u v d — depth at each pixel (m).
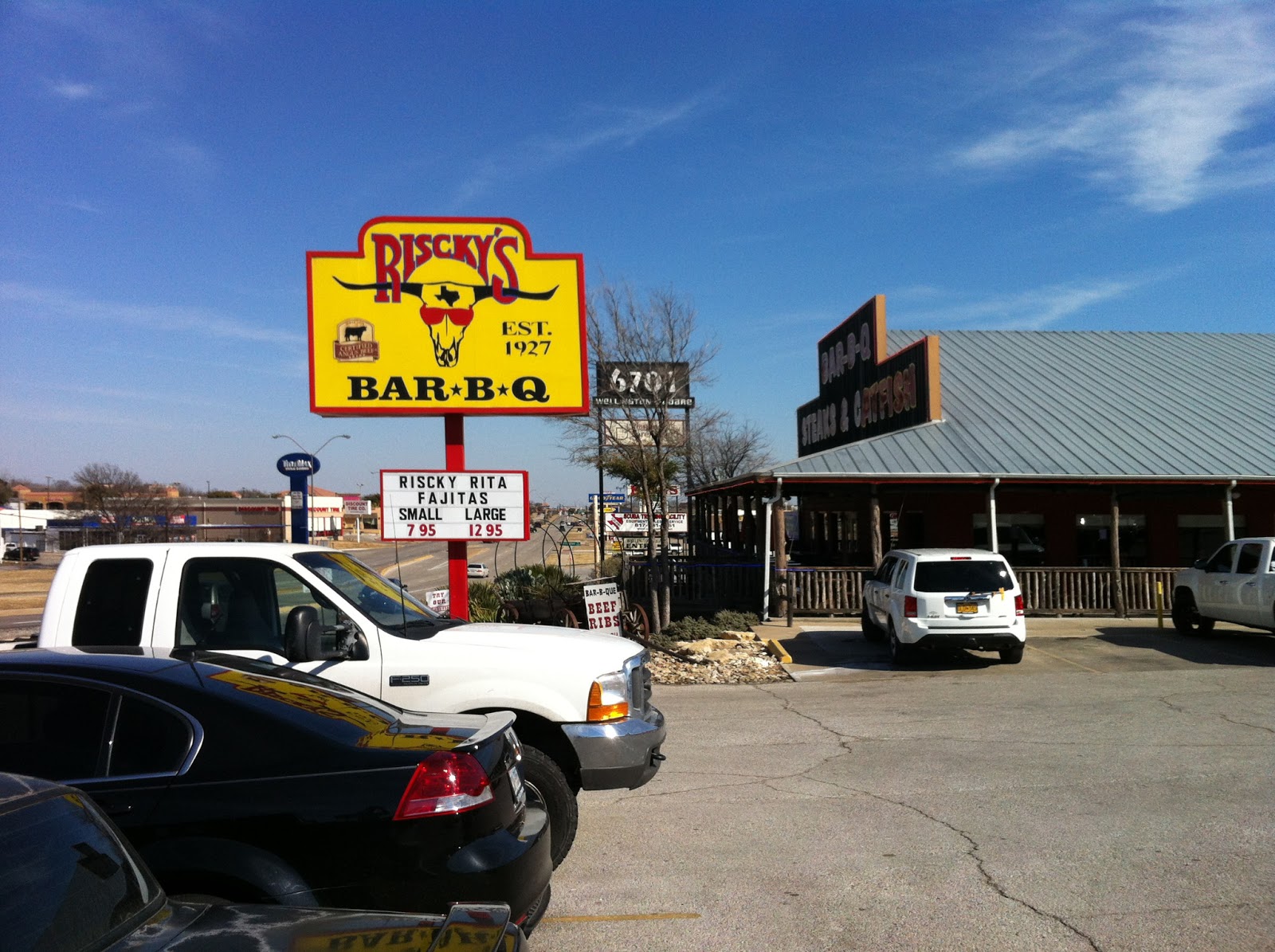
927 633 14.06
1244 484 20.42
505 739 4.27
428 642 5.79
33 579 44.66
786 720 10.47
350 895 3.55
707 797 7.29
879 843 6.14
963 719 10.38
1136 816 6.62
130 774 3.60
